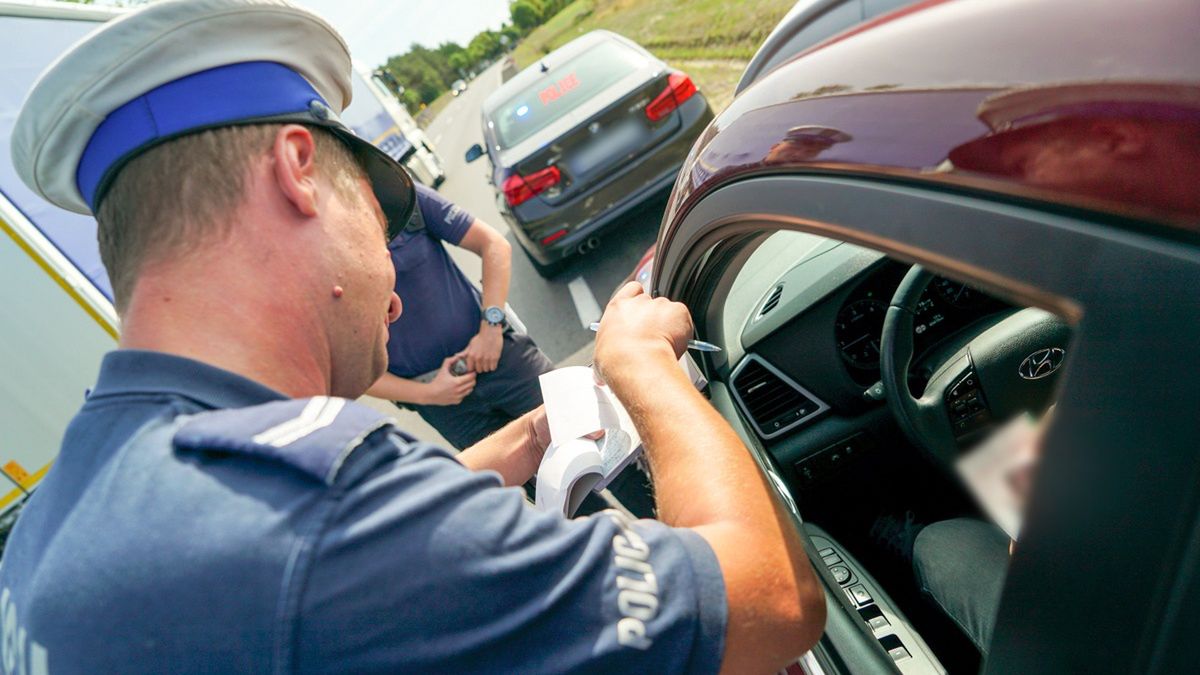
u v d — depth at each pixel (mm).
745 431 1334
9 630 441
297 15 679
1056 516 342
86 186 604
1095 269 304
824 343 1458
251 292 558
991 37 413
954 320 1309
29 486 3277
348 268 646
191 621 376
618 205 4031
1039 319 1093
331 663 378
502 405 2096
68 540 425
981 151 373
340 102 781
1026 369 1102
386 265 724
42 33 3410
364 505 410
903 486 1554
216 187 564
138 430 460
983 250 372
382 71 11266
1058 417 333
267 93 619
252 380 510
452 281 1936
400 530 408
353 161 721
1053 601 359
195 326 530
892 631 972
